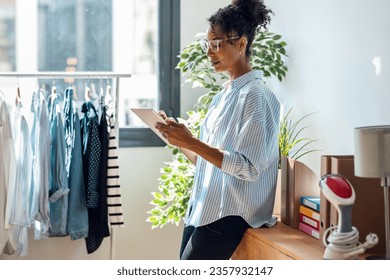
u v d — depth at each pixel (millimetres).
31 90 3721
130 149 3779
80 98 3805
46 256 3338
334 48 2832
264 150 2322
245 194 2420
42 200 3008
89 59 3840
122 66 3867
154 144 3803
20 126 3053
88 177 3109
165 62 3840
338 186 1956
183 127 2307
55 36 3801
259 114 2332
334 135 2840
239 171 2287
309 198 2475
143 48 3875
